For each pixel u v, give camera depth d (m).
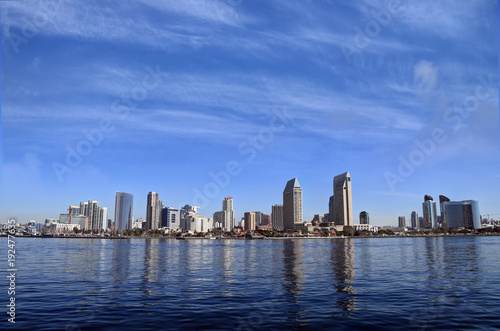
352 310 27.00
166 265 66.81
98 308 27.88
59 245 187.25
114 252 117.88
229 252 122.06
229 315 25.66
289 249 145.00
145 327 22.61
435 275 47.78
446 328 22.16
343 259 81.12
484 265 61.88
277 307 28.19
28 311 26.83
